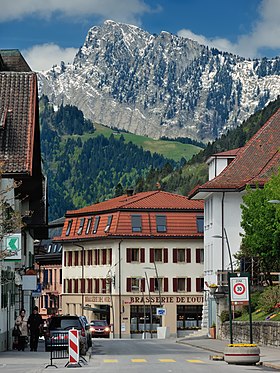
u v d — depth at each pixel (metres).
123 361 53.16
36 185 78.88
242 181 103.44
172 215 147.25
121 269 144.12
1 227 52.28
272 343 68.19
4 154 63.47
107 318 146.12
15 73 67.94
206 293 109.88
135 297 144.12
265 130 108.00
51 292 190.88
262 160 105.50
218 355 56.25
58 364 48.59
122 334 142.88
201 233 146.75
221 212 104.00
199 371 43.53
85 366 47.50
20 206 80.62
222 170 109.38
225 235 100.69
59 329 61.03
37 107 69.31
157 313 134.25
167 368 45.69
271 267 86.81
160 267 145.12
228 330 89.62
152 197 149.88
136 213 146.50
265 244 81.56
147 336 143.50
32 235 100.75
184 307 145.50
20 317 65.69
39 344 80.38
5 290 65.56
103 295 147.00
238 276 52.62
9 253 53.19
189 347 78.44
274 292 80.25
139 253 145.12
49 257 190.00
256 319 79.38
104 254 147.62
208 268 109.81
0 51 78.06
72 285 157.50
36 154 71.69
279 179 75.88
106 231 146.62
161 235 145.12
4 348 65.12
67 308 158.38
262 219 81.31
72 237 156.38
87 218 155.00
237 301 52.62
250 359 49.47
